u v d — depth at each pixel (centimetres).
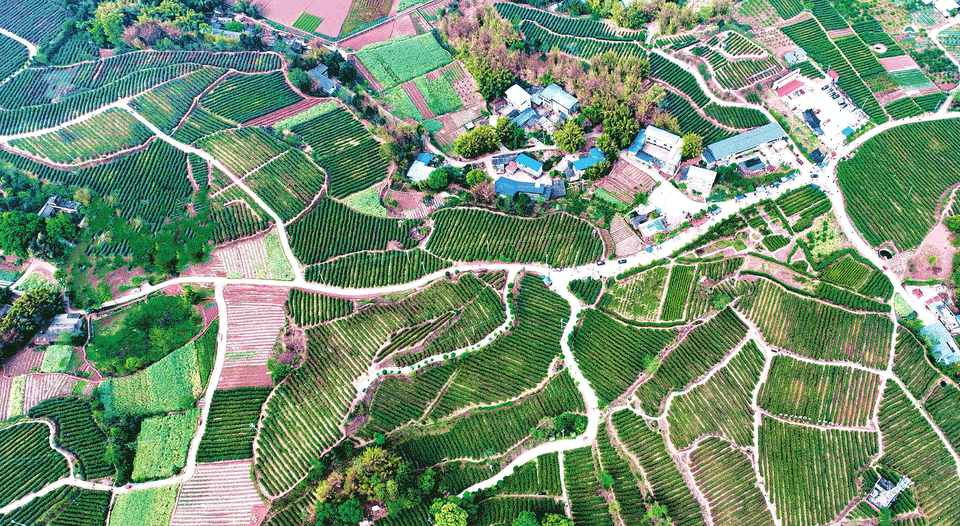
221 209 13200
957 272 12381
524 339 11675
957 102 14812
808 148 14138
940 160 14038
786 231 13050
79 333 11900
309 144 14412
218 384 11288
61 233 12638
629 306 12138
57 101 15075
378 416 10894
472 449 10638
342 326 11744
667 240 12988
